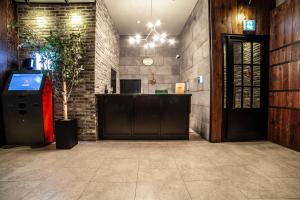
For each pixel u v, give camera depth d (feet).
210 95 13.64
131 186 7.26
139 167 9.06
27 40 13.20
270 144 13.11
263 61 13.96
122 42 25.72
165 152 11.34
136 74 25.88
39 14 13.84
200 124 15.88
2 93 12.05
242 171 8.63
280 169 8.86
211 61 13.50
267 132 14.14
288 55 12.12
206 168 8.95
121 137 14.37
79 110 13.96
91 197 6.51
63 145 11.96
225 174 8.31
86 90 13.91
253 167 9.08
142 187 7.18
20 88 12.16
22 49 13.92
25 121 12.32
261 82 14.03
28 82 12.34
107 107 14.28
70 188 7.10
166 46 25.91
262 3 13.79
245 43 13.87
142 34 25.35
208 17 13.69
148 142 13.66
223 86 13.60
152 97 14.21
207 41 14.15
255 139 14.10
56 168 8.93
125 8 17.56
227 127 13.73
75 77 13.61
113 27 20.63
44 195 6.62
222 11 13.46
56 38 11.69
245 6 13.62
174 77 25.91
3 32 12.48
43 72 12.51
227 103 13.66
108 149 11.94
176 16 19.49
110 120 14.34
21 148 12.04
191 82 18.98
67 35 12.80
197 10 16.53
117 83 24.25
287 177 8.04
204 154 10.97
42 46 12.97
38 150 11.68
